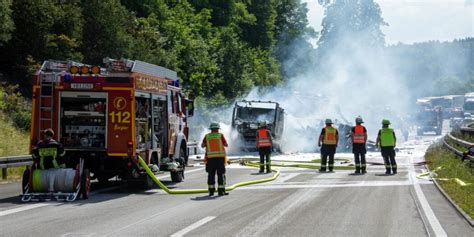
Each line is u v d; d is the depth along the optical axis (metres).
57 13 39.38
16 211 12.34
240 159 28.75
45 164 14.11
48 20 38.56
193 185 17.78
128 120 15.28
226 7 75.81
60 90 15.44
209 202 13.84
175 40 55.47
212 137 15.27
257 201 13.95
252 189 16.52
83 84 15.38
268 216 11.67
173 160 18.44
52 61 15.80
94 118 15.70
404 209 12.59
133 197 14.88
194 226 10.53
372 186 17.09
